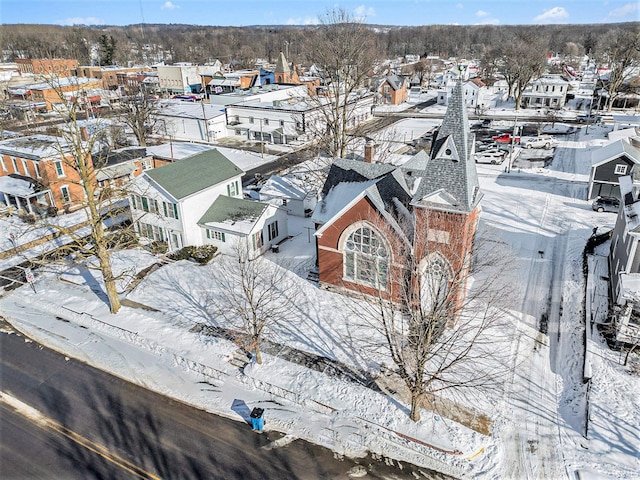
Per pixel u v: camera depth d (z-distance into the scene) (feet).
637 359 93.56
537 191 184.03
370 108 330.13
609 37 641.81
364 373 93.76
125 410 88.48
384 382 91.30
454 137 92.84
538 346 99.66
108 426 84.89
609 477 71.61
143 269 134.62
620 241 115.55
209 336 106.52
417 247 93.04
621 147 166.20
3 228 161.68
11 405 90.02
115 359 101.71
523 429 80.69
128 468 76.38
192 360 99.76
